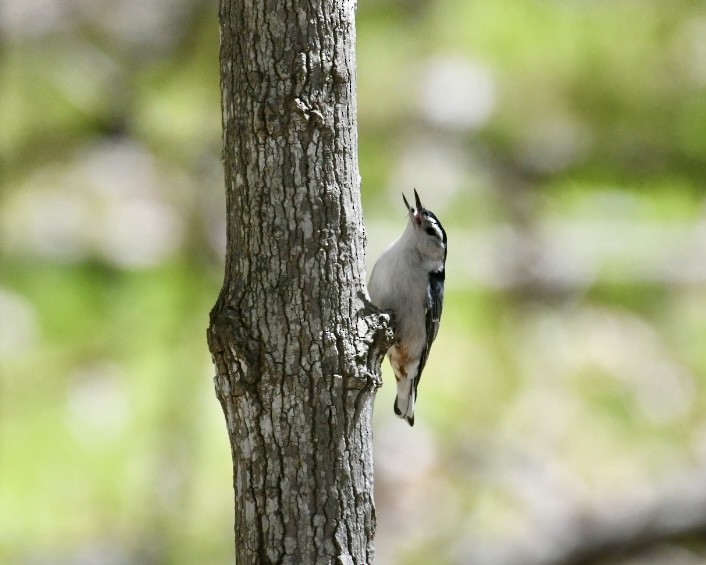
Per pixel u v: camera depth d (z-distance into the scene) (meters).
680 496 11.62
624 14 18.36
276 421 4.70
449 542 11.38
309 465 4.70
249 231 4.73
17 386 13.57
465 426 13.23
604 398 13.85
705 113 17.58
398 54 18.06
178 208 15.65
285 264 4.70
